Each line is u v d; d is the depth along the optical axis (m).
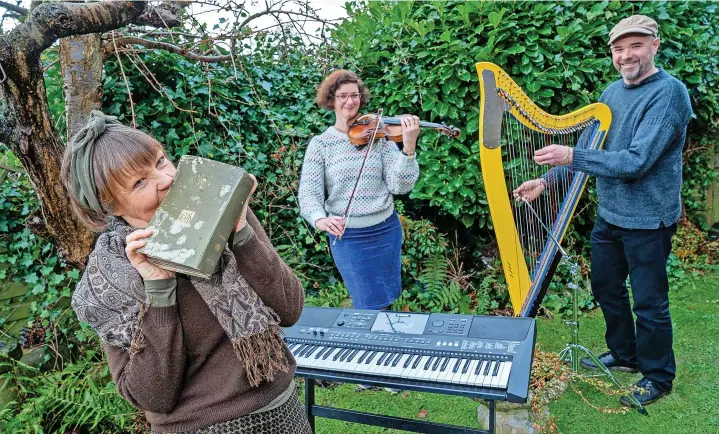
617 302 2.56
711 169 4.56
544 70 3.28
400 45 3.29
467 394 1.35
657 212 2.22
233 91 3.37
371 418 1.72
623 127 2.26
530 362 1.41
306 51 3.64
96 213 0.94
